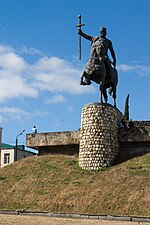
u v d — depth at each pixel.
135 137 39.31
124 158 38.78
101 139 37.75
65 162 40.59
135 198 30.00
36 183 36.62
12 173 40.41
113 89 41.22
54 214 28.84
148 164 35.88
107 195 31.38
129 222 24.50
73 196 32.53
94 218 27.28
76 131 42.31
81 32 40.09
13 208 32.88
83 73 38.44
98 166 37.16
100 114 38.31
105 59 39.62
